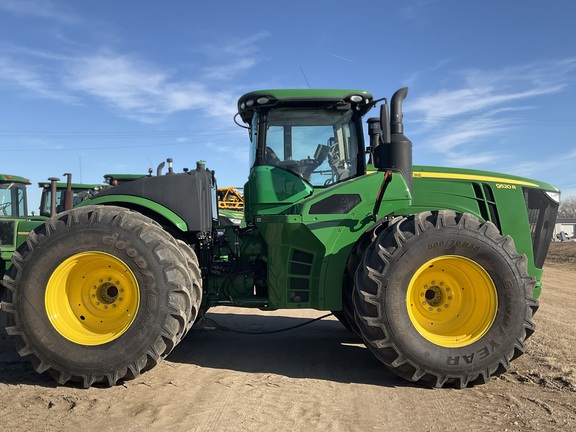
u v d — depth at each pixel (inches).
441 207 187.5
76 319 158.7
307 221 170.9
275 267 176.2
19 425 122.2
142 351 151.0
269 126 195.2
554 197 196.4
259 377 165.3
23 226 218.8
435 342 154.9
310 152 194.4
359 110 196.5
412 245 154.5
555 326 264.4
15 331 152.9
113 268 158.4
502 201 188.7
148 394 145.3
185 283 157.1
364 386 156.3
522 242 188.5
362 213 172.7
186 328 160.7
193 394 145.6
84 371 149.6
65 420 125.6
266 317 293.3
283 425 122.9
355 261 172.2
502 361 154.0
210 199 196.4
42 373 163.8
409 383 159.3
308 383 158.9
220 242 203.6
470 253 156.0
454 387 154.8
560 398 144.8
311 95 189.2
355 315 161.6
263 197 190.1
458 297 162.6
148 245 154.6
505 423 125.3
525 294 155.9
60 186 486.0
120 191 183.0
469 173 191.3
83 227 155.9
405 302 154.2
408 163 180.7
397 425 124.0
